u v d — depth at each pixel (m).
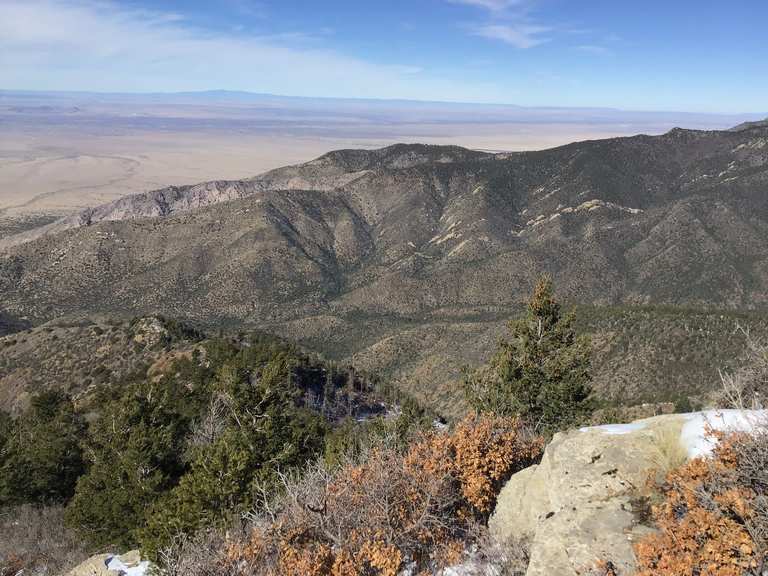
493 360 19.08
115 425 19.33
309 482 10.88
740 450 5.79
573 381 17.06
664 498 6.61
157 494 16.78
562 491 7.57
